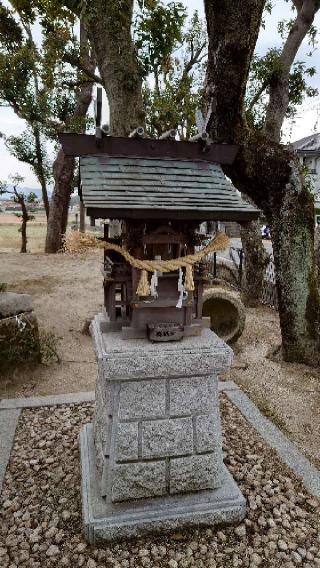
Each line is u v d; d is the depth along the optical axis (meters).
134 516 3.07
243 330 7.52
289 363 6.70
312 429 4.85
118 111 8.11
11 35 13.98
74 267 13.38
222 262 11.99
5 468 3.85
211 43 5.61
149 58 7.81
